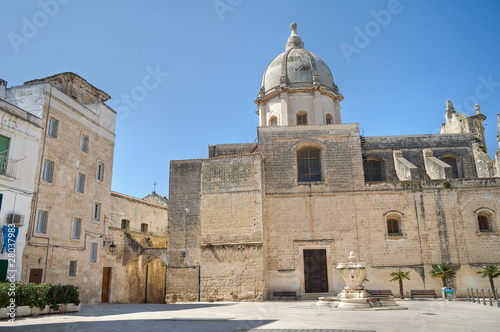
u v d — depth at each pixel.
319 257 33.59
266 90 43.16
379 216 33.94
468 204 33.59
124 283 35.06
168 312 20.52
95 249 31.33
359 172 34.91
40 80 33.12
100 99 35.78
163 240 41.97
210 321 15.49
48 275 25.94
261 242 31.58
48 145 26.95
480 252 32.62
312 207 34.38
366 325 13.55
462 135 40.06
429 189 34.06
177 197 34.31
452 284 31.78
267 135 36.06
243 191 33.06
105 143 33.47
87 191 30.61
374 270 32.81
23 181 24.69
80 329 12.73
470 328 12.47
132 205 41.22
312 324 14.05
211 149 41.50
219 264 32.03
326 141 35.75
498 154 36.09
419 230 33.34
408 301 28.02
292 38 46.53
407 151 39.56
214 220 33.09
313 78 40.94
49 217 26.47
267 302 29.59
